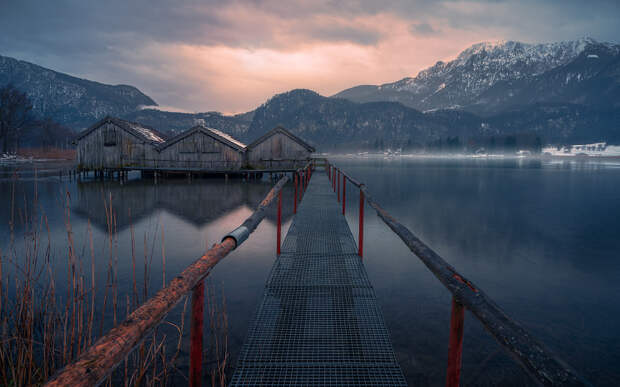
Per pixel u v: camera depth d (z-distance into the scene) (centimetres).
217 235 1093
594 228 1436
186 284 132
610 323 586
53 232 1096
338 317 368
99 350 75
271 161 3056
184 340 447
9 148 6506
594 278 823
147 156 2925
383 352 312
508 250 1074
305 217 796
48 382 61
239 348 430
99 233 1106
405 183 3469
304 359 302
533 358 76
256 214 288
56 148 8262
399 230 259
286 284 438
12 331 359
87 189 2333
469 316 550
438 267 165
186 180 3016
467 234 1288
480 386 378
